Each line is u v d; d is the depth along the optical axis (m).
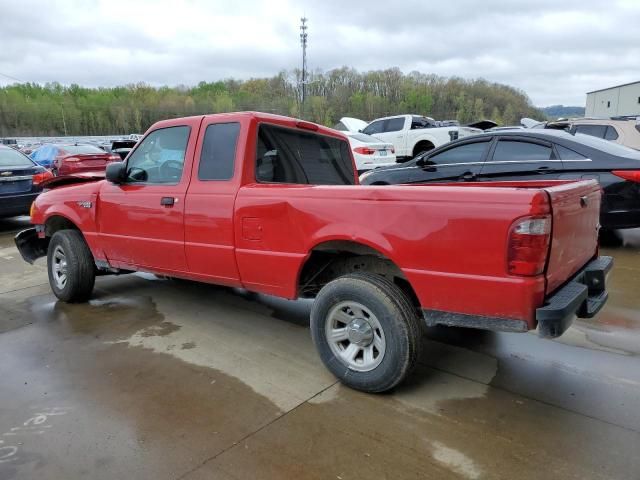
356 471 2.26
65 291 4.63
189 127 3.82
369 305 2.82
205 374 3.25
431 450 2.41
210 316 4.37
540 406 2.79
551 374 3.18
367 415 2.73
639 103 56.03
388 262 3.18
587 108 67.81
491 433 2.54
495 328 2.53
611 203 5.67
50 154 15.68
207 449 2.44
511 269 2.42
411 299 3.10
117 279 5.61
